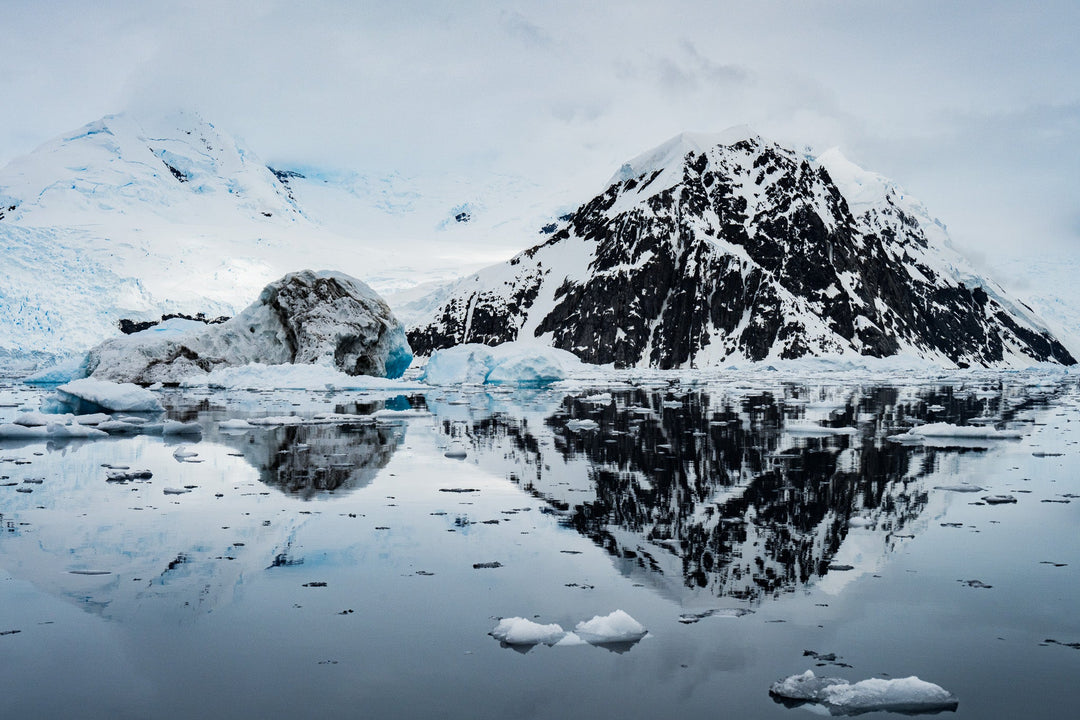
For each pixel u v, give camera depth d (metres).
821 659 7.12
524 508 12.91
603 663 7.05
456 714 6.16
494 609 8.34
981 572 9.55
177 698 6.42
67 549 10.51
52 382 55.72
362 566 9.77
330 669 6.94
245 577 9.35
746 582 9.18
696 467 16.97
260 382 47.62
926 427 22.50
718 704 6.30
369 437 22.42
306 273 54.44
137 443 20.98
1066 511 12.69
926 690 6.36
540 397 41.44
